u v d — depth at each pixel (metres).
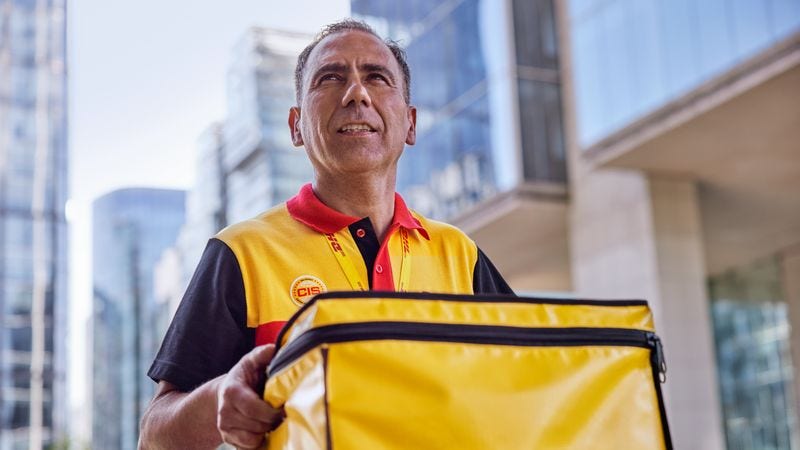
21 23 36.88
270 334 1.77
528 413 1.37
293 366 1.35
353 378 1.30
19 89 35.97
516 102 20.97
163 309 34.44
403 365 1.32
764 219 21.89
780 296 25.39
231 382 1.43
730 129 17.09
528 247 22.88
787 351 26.08
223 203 19.98
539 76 21.36
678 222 19.77
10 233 35.81
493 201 21.09
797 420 25.56
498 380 1.37
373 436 1.29
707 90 16.36
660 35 17.16
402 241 1.93
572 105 21.08
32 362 35.66
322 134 1.88
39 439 34.97
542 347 1.42
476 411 1.34
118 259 35.00
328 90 1.89
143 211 35.47
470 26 21.97
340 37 1.93
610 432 1.45
